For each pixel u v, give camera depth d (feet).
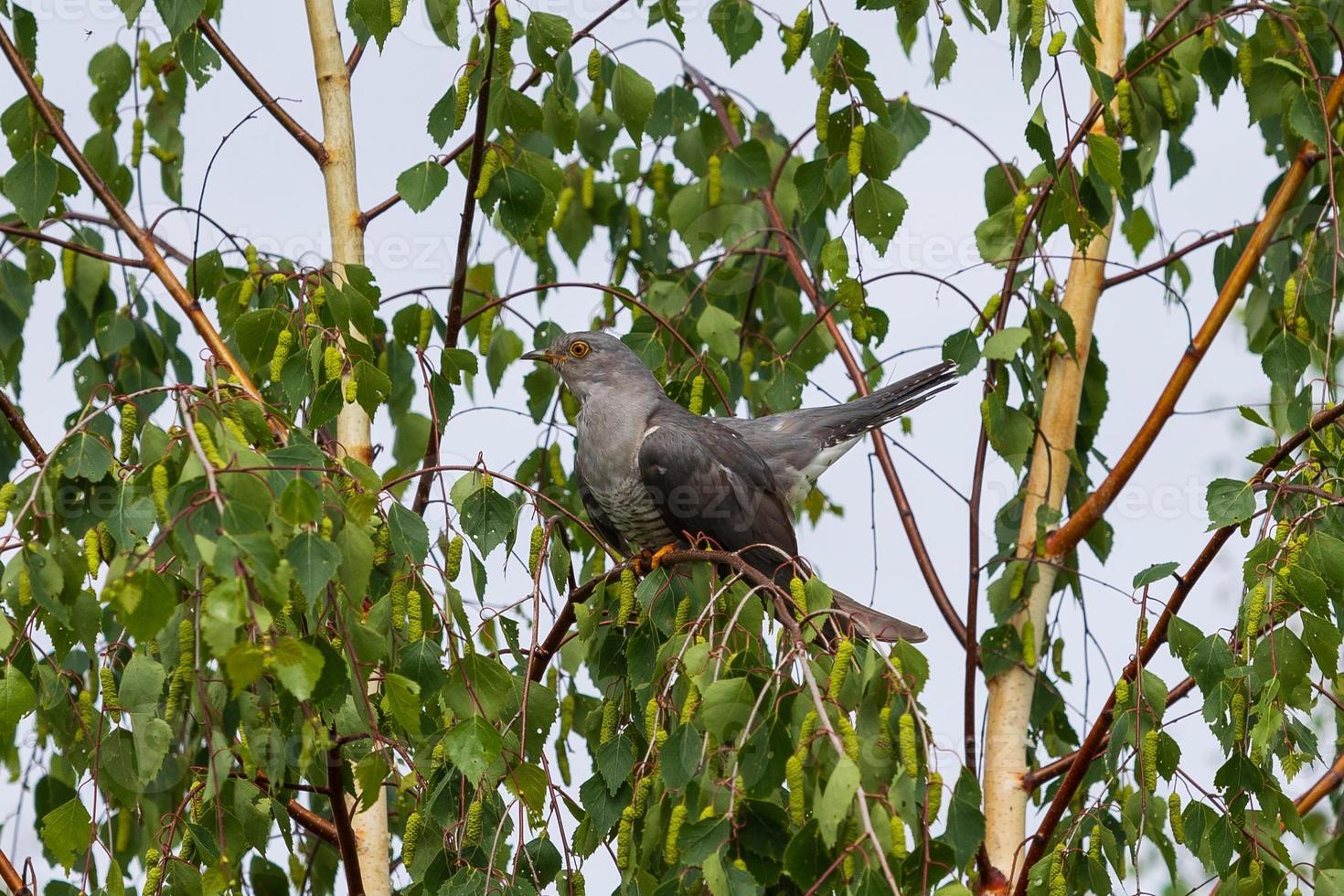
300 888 30.58
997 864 29.94
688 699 19.21
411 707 18.40
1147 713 23.00
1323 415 23.45
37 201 27.50
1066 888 23.88
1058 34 25.44
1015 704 31.32
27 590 18.95
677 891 18.34
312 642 17.81
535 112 26.45
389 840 28.19
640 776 20.80
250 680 15.89
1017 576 31.40
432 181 26.05
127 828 28.94
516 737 21.39
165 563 19.26
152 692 19.80
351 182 31.27
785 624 19.40
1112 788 25.53
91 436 19.79
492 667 20.52
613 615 25.91
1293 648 21.44
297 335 24.12
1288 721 22.80
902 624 25.86
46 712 23.15
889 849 17.42
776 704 18.52
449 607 21.11
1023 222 31.37
